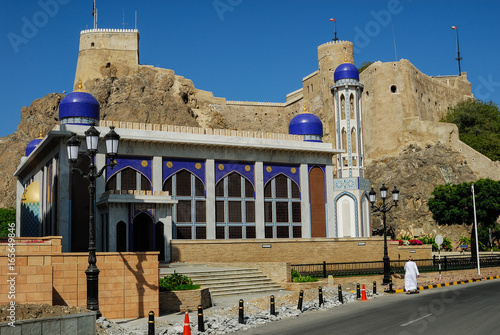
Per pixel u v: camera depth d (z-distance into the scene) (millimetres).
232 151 42219
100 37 116375
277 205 43688
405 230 75375
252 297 25375
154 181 39000
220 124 116312
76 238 35469
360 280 32625
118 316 18734
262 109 119375
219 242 35625
